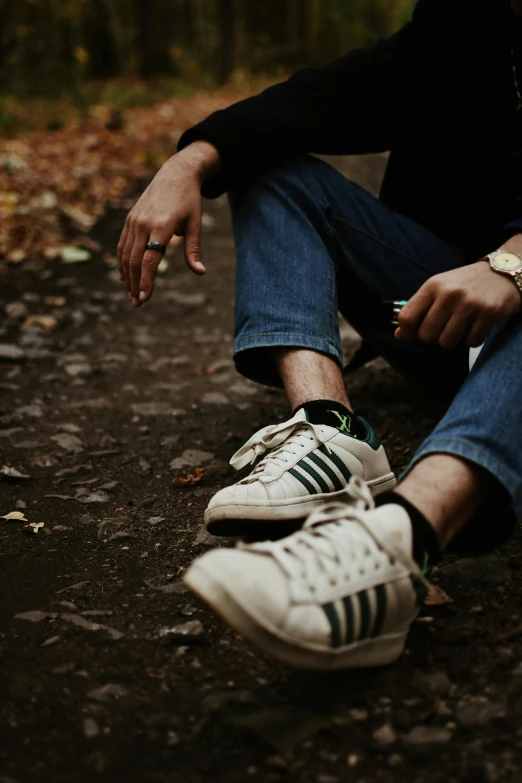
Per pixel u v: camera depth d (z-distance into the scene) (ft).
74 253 14.19
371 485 5.40
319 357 5.69
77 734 3.91
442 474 4.13
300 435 5.27
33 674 4.35
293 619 3.69
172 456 7.41
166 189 6.02
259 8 49.80
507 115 5.93
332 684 4.15
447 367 6.83
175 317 11.85
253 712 3.99
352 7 46.57
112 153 22.16
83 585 5.24
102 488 6.77
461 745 3.76
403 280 6.64
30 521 6.20
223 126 6.17
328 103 6.43
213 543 5.74
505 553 5.30
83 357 10.19
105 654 4.51
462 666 4.23
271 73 46.93
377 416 8.02
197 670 4.35
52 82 30.83
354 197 6.53
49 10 30.76
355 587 3.84
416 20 6.45
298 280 5.85
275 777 3.62
